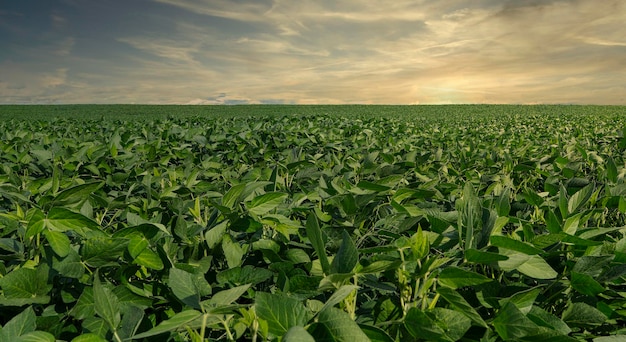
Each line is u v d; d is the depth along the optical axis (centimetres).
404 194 222
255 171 314
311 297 155
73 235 192
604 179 350
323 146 654
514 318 125
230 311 119
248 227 175
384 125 1391
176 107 6038
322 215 225
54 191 229
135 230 152
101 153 438
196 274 160
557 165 372
